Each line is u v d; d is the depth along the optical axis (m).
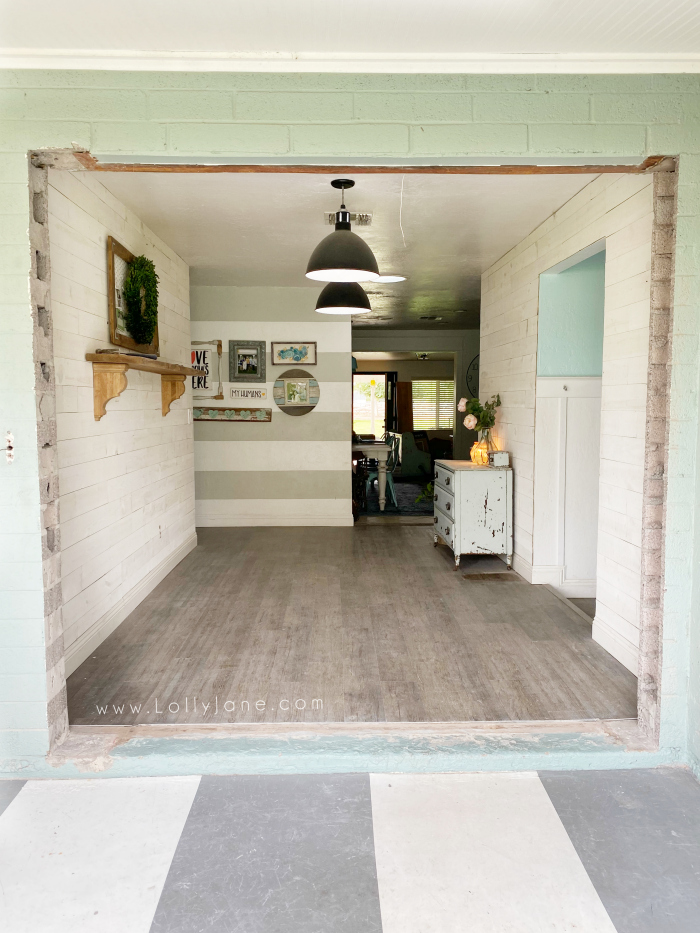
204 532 6.42
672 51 2.11
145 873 1.78
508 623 3.74
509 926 1.60
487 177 3.35
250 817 2.03
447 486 5.23
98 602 3.41
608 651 3.29
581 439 4.42
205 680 2.94
